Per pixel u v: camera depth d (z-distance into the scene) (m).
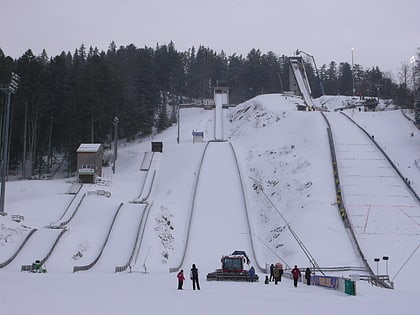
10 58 76.06
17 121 75.25
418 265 38.56
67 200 53.38
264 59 166.50
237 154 73.25
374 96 138.00
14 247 38.88
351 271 37.59
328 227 46.28
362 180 57.38
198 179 63.69
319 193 54.16
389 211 49.66
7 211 47.06
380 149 67.25
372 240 43.88
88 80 75.69
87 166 60.81
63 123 79.94
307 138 72.19
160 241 45.44
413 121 82.69
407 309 16.75
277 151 70.88
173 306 15.96
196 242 47.91
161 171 70.62
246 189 60.78
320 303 18.41
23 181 62.94
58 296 17.80
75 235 43.06
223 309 15.57
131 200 57.34
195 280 23.64
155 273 36.25
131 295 19.41
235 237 49.22
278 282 31.64
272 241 47.56
